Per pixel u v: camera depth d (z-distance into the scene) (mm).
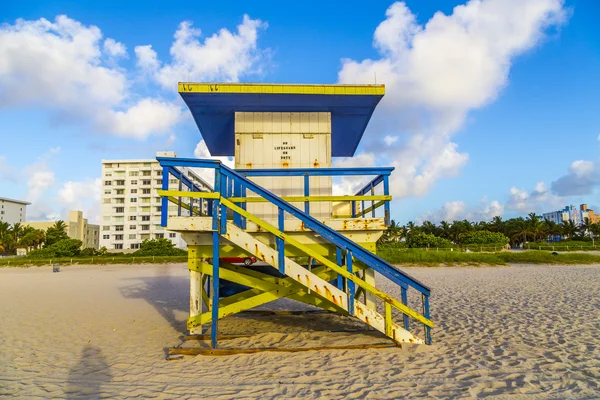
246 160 7254
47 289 18125
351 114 7688
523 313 9469
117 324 9164
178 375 5047
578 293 13203
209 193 5594
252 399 4184
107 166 80500
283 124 7379
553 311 9633
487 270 26672
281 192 7227
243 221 6133
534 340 6715
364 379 4727
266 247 5691
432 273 24781
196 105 7129
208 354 5824
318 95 6777
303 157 7316
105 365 5797
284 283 6875
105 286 19391
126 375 5230
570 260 32688
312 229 5695
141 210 79000
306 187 6125
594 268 27141
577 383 4586
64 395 4547
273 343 6473
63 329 8664
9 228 81625
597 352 5914
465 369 5102
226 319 9062
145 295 15328
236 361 5508
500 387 4469
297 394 4293
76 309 11664
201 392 4430
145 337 7719
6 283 21984
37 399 4441
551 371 5039
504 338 6895
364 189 7852
